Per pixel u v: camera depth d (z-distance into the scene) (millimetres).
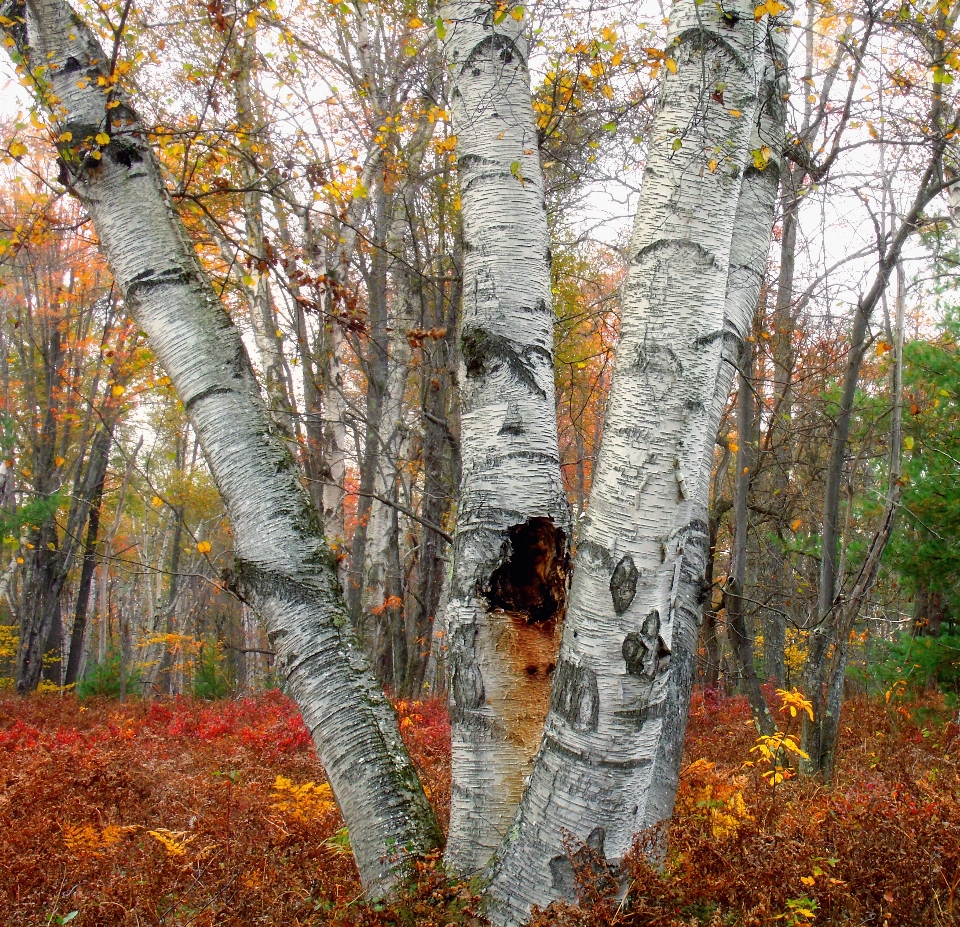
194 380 3203
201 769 6629
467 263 3336
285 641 3082
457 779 2904
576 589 2555
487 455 3100
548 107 5516
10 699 14500
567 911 2385
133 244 3258
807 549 11250
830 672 6105
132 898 3533
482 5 3467
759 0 2801
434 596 15461
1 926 3455
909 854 3473
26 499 18219
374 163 9641
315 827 4223
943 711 8219
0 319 17781
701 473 3359
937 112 5891
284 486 3193
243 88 8203
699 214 2650
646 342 2588
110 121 3264
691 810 4047
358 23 10219
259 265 4586
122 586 27078
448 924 2445
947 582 9586
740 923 2928
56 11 3324
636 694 2457
